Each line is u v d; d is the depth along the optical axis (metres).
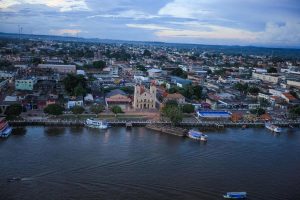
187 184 148.38
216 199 136.38
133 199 132.25
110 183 144.75
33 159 165.62
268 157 190.50
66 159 167.88
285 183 155.88
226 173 163.25
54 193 133.00
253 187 149.75
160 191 140.38
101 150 185.00
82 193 134.38
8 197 128.12
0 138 197.00
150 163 170.12
